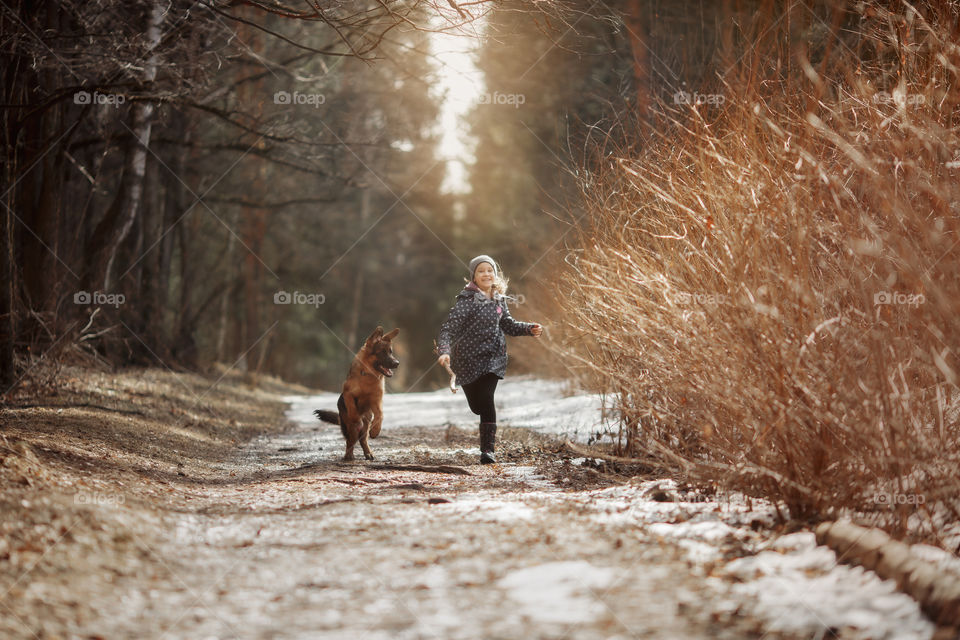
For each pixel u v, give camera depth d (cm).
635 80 891
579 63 1554
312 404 2428
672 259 612
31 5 1205
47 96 1211
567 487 739
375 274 6062
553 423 1263
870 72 647
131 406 1347
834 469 505
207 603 404
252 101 1884
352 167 2014
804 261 509
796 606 375
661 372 604
